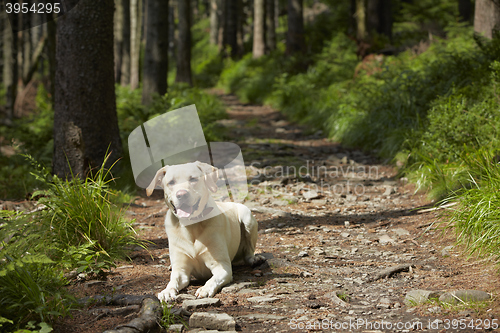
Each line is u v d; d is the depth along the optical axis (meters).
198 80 31.52
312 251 4.98
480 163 5.93
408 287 3.78
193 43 54.47
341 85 14.12
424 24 20.28
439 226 5.36
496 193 4.59
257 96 20.94
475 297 3.24
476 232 4.45
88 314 3.22
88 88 7.51
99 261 4.30
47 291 3.25
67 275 3.98
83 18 7.38
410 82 10.30
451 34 14.52
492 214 4.40
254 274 4.18
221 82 29.59
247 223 4.26
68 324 3.07
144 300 3.26
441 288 3.65
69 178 7.09
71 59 7.43
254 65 26.88
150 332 2.91
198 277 3.91
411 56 13.29
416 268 4.27
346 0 26.47
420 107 9.76
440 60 10.59
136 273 4.21
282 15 44.38
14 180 7.90
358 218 6.36
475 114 7.29
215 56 37.66
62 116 7.52
